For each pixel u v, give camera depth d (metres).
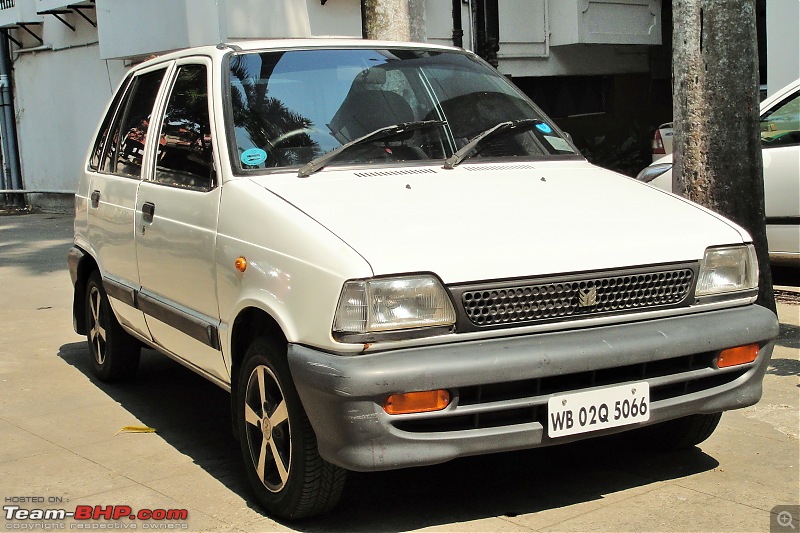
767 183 6.92
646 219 3.73
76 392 5.52
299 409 3.36
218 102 4.17
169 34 12.96
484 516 3.59
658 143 13.55
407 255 3.21
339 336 3.14
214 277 3.89
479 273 3.23
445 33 14.23
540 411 3.31
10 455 4.44
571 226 3.56
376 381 3.06
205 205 4.04
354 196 3.68
